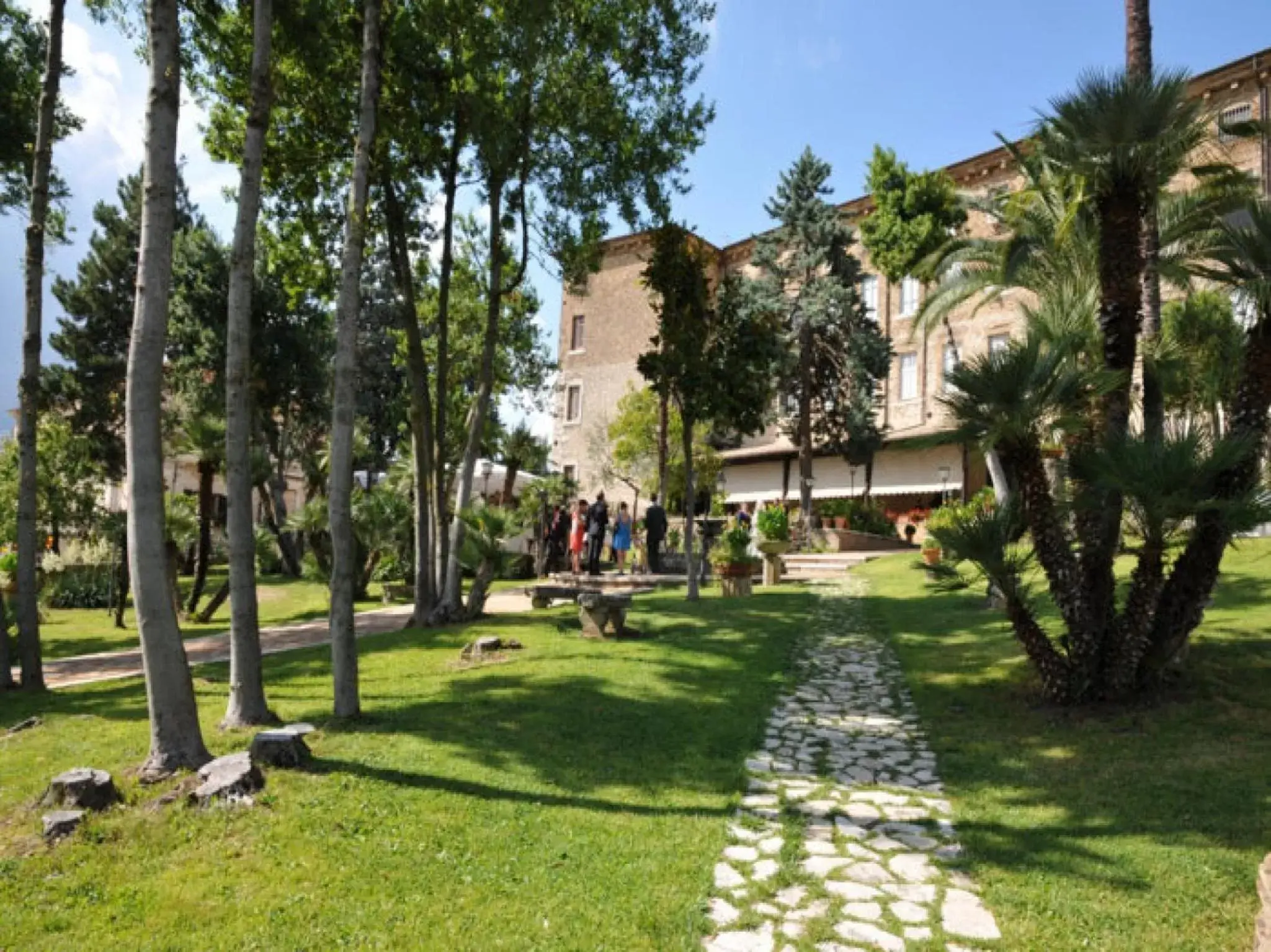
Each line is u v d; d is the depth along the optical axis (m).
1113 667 7.13
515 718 7.00
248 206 6.95
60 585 21.50
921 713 7.65
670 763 6.04
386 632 13.24
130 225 33.84
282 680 9.12
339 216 14.24
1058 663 7.32
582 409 45.97
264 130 7.09
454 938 3.51
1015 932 3.65
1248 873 4.04
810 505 29.03
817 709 7.84
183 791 4.96
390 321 41.09
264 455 19.20
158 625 5.54
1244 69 24.78
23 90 11.46
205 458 17.80
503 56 12.27
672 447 31.47
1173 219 9.10
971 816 5.09
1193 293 9.02
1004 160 32.09
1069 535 7.66
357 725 6.71
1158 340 8.51
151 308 5.64
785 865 4.37
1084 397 6.83
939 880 4.21
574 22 13.01
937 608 13.49
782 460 35.97
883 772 6.03
